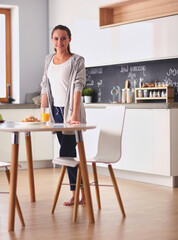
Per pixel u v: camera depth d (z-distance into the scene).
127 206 4.19
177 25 5.30
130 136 5.59
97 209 4.07
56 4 7.29
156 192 4.90
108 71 7.01
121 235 3.23
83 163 3.59
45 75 4.27
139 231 3.34
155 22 5.58
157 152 5.28
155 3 5.99
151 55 5.65
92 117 6.13
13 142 3.45
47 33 7.57
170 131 5.15
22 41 7.36
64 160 3.76
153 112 5.30
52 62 4.18
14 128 3.31
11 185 3.42
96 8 6.47
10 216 3.39
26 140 4.40
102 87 7.13
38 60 7.50
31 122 3.83
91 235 3.24
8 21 7.55
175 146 5.19
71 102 4.06
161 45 5.52
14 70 7.52
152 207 4.15
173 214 3.88
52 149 6.93
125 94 6.56
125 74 6.71
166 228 3.42
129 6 6.32
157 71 6.21
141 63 6.45
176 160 5.21
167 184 5.29
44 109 4.28
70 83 4.06
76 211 3.64
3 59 7.61
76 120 4.00
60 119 4.17
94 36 6.52
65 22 7.09
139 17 6.19
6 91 7.62
